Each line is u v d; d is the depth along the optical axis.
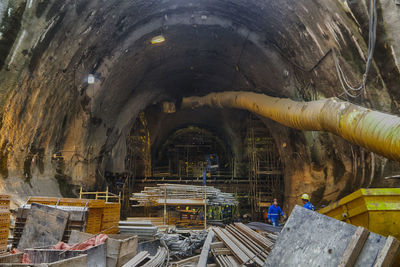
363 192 5.21
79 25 14.41
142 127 32.31
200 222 16.62
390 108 12.37
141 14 17.73
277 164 29.09
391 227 5.12
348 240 3.14
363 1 11.10
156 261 6.45
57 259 4.62
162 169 42.53
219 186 28.28
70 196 17.17
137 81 23.88
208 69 26.28
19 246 6.19
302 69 17.69
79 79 17.06
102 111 21.03
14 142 13.78
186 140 43.91
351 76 13.65
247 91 25.58
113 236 6.72
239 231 9.91
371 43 10.90
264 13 17.16
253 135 29.81
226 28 19.91
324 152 20.55
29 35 12.30
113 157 24.69
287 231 3.94
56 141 17.33
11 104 12.96
